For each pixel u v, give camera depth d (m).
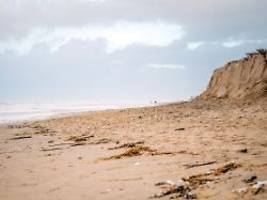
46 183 10.51
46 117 40.28
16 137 22.11
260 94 32.84
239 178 8.42
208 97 43.09
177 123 21.34
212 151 12.60
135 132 19.38
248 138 14.58
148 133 18.47
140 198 8.16
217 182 8.41
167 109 33.12
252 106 27.47
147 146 14.63
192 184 8.61
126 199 8.23
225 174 9.07
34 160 14.25
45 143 18.91
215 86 43.84
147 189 8.80
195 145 14.02
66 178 10.88
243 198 7.10
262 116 20.78
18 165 13.45
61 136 21.17
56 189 9.73
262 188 7.35
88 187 9.59
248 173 8.73
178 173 10.01
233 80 40.12
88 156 14.16
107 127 23.11
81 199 8.62
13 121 36.28
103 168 11.69
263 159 10.45
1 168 12.98
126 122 24.75
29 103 85.25
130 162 12.12
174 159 11.86
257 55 37.84
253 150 12.29
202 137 15.66
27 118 40.25
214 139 14.94
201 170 10.05
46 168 12.59
